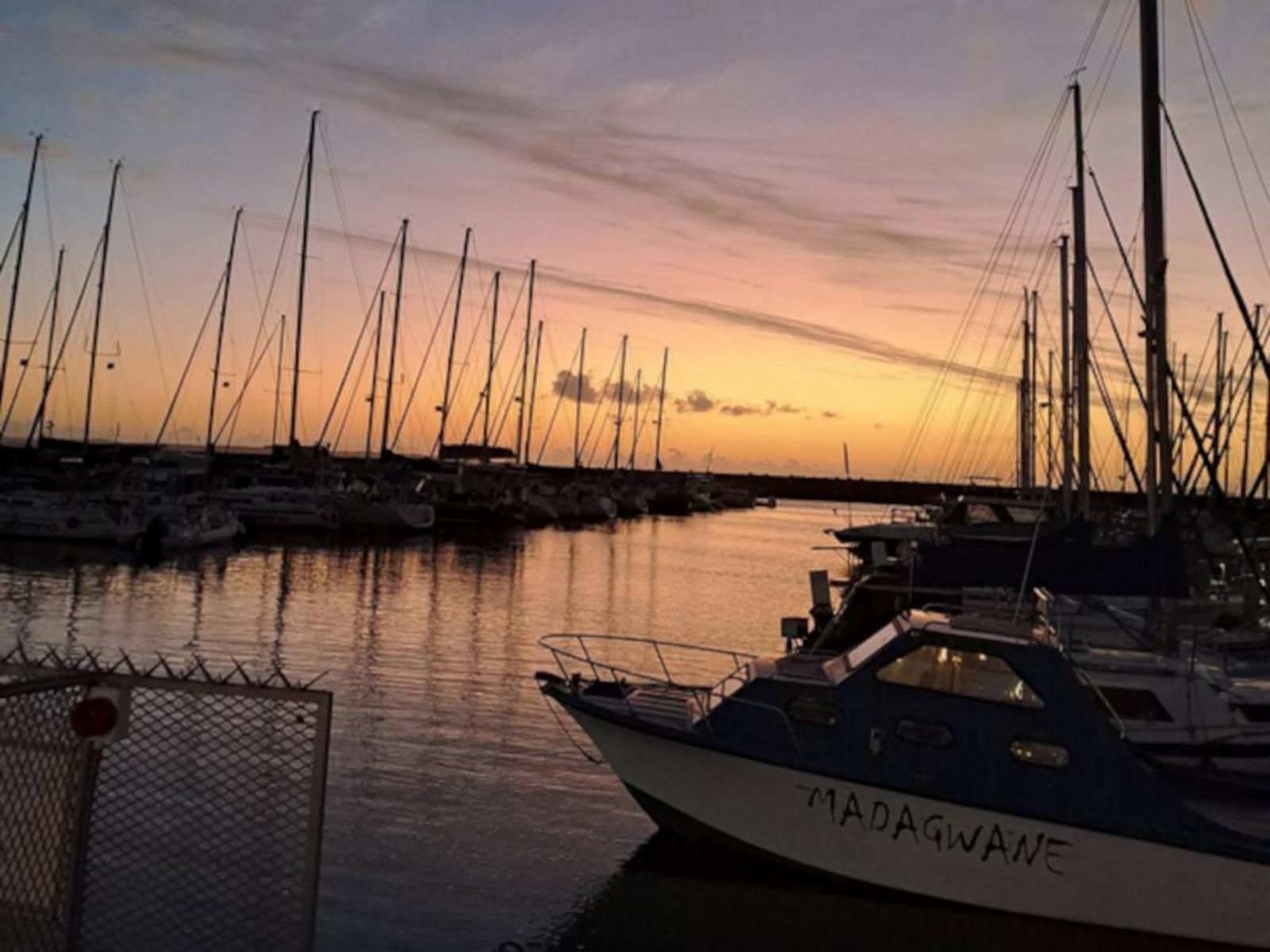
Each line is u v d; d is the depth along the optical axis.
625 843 11.23
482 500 61.97
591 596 35.31
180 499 45.22
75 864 5.07
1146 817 9.23
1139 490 22.94
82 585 31.22
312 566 39.22
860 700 9.98
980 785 9.52
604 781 13.44
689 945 9.09
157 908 5.74
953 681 9.80
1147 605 16.86
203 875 5.89
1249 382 29.31
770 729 10.20
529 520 67.38
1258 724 12.71
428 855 10.76
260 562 39.59
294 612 27.50
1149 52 15.93
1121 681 12.98
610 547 57.62
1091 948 9.26
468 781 13.27
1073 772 9.39
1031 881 9.36
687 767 10.38
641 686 12.20
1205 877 9.05
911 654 9.95
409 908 9.48
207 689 5.21
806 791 9.93
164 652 21.52
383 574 37.66
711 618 31.48
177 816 6.04
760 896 10.05
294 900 5.86
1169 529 11.65
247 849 6.11
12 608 26.56
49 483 45.94
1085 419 26.45
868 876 9.77
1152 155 15.92
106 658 20.12
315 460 52.72
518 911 9.57
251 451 58.16
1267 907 8.94
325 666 20.64
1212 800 10.90
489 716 16.81
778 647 26.39
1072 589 11.64
